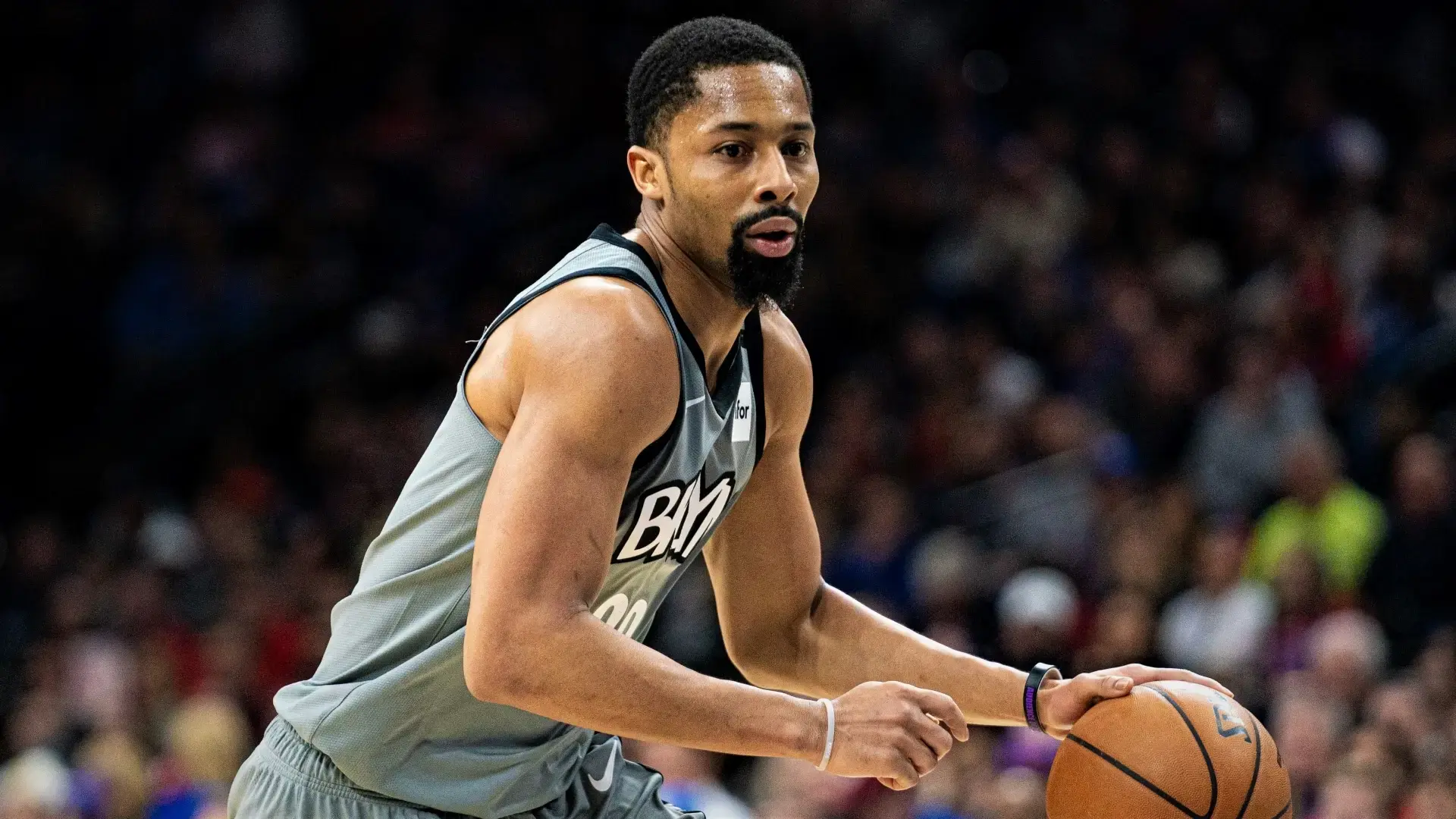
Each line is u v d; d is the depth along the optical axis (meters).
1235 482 22.91
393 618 7.66
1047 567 21.61
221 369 29.33
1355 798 15.27
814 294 28.11
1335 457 22.00
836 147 30.41
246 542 25.48
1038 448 24.16
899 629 8.93
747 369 8.09
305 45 33.56
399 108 32.69
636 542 7.64
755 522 8.86
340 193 31.36
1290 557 19.45
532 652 6.85
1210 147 30.25
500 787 7.84
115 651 23.14
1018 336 26.91
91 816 19.95
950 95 31.55
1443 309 24.70
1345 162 29.48
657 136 7.58
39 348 30.22
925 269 28.77
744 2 32.72
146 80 33.22
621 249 7.50
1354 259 26.89
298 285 30.11
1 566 27.53
